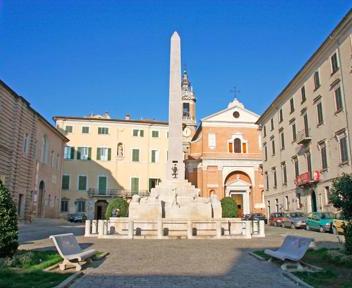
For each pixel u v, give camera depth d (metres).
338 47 29.20
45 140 44.50
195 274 9.01
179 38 26.23
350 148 27.48
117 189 57.19
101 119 58.50
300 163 37.31
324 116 31.94
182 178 24.25
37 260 10.47
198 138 57.28
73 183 56.22
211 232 20.95
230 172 54.03
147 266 10.16
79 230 28.06
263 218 43.34
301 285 7.87
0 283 7.50
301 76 36.50
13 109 34.59
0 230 10.20
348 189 11.42
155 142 59.69
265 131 49.50
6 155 33.34
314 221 27.62
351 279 8.27
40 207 43.09
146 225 20.97
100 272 9.26
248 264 10.58
